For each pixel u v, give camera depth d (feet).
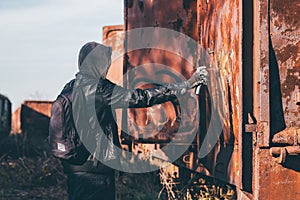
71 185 17.37
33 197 30.01
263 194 13.42
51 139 16.99
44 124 52.26
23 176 33.99
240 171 13.52
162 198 24.59
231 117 14.87
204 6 17.81
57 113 16.83
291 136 13.44
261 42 13.25
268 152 13.44
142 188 26.84
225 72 15.26
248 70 13.64
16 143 45.32
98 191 17.13
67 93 17.02
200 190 22.06
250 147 13.73
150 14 22.44
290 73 13.61
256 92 13.39
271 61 13.55
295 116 13.64
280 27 13.52
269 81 13.28
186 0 19.84
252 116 13.58
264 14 13.32
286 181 13.52
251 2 13.66
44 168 34.76
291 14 13.55
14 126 59.41
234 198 20.33
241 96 13.44
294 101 13.61
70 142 16.80
